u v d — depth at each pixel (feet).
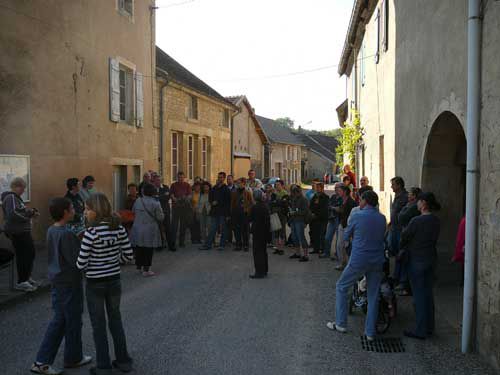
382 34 41.04
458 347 18.33
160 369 16.17
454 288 26.91
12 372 15.88
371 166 49.29
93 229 15.34
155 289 27.32
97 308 15.47
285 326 20.74
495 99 16.15
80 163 39.93
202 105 70.44
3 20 31.99
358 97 62.95
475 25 17.33
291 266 34.32
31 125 34.37
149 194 30.83
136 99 50.11
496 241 15.89
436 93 24.71
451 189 27.20
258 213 30.35
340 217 32.68
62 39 37.35
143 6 51.88
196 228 45.19
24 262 25.03
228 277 30.58
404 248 19.76
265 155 142.51
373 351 17.93
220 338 19.17
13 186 25.04
